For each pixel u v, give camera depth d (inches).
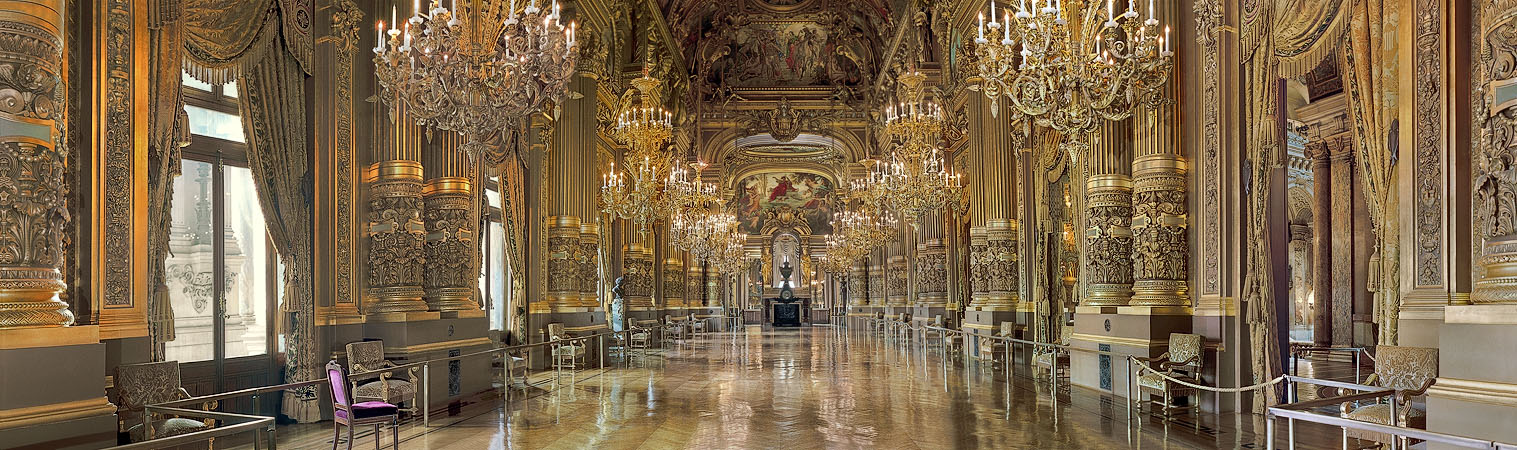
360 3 470.0
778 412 441.4
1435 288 278.8
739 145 1590.8
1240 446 333.4
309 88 434.0
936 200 717.9
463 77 293.7
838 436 368.8
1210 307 438.6
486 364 531.5
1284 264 422.6
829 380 599.5
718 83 1467.8
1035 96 326.0
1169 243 465.1
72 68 298.4
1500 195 203.9
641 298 1107.3
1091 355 525.3
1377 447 291.4
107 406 248.4
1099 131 517.0
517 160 668.7
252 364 424.5
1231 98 429.7
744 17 1403.8
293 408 414.0
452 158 502.0
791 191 1935.3
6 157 226.7
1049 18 319.0
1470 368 206.8
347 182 454.6
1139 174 474.3
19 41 227.5
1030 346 725.3
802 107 1456.7
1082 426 387.2
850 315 1740.9
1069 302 719.7
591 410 451.8
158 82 338.3
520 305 672.4
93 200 301.3
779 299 1909.4
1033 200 741.9
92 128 301.6
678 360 792.3
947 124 970.1
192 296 398.0
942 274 1066.7
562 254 786.2
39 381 229.0
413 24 295.1
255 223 435.8
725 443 354.3
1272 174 421.4
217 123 418.0
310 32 431.2
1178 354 432.1
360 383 405.1
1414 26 279.1
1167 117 466.6
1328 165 794.8
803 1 1382.9
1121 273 516.4
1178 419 402.6
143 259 323.9
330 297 437.4
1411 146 283.3
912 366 709.9
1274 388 401.7
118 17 315.9
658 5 1112.2
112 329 307.3
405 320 452.4
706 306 1578.5
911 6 1064.8
